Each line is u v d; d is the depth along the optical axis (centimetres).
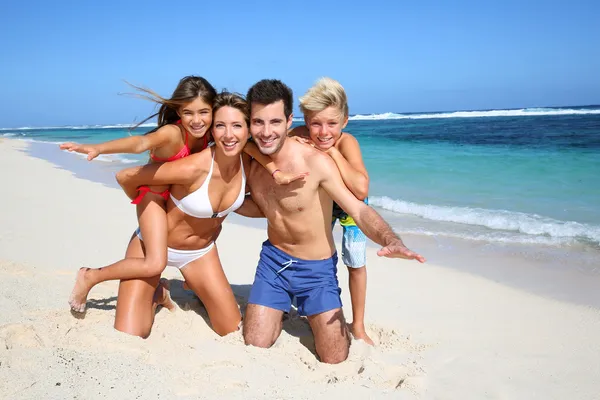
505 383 361
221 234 790
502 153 1836
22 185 1173
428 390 349
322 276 403
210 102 385
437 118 7450
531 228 789
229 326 421
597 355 402
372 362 381
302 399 320
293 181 392
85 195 1063
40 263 556
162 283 441
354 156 421
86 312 403
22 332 343
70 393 287
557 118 4944
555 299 523
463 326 461
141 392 298
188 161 388
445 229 815
